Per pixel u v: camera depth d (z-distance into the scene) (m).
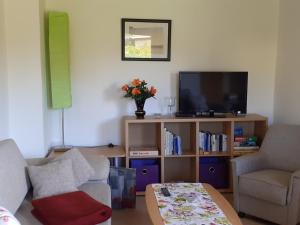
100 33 3.83
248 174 3.06
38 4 3.25
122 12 3.83
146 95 3.65
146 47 3.90
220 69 4.04
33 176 2.43
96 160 2.91
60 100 3.53
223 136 3.81
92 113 3.92
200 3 3.93
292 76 3.76
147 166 3.71
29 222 2.09
